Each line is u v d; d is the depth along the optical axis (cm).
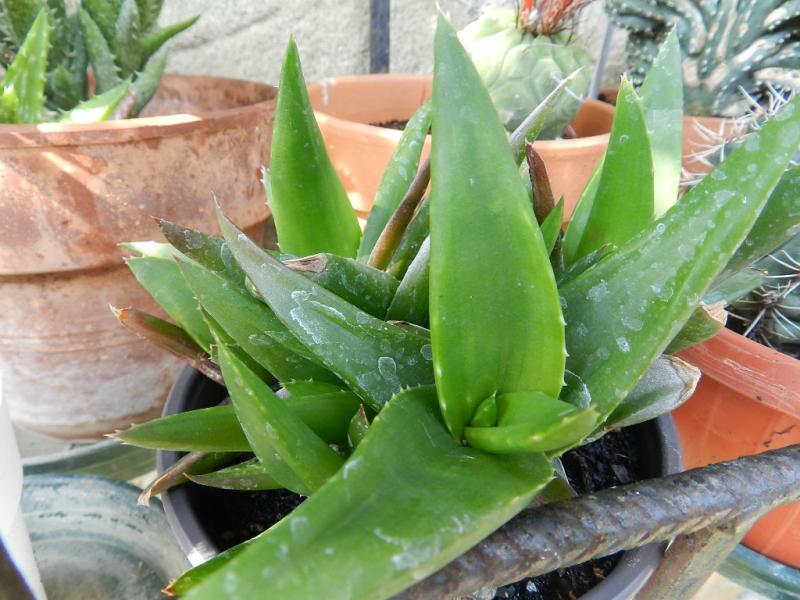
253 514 17
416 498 8
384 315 15
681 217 11
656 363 14
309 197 17
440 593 10
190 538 15
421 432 10
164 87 40
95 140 24
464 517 8
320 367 15
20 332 28
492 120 10
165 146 26
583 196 20
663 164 19
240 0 42
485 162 10
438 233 10
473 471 10
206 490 17
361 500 8
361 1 45
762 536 27
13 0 33
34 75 30
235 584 6
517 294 11
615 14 40
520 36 33
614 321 12
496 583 11
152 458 33
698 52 38
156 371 31
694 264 11
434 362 10
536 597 15
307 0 44
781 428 23
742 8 36
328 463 11
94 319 28
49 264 26
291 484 13
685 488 12
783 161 10
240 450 15
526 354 11
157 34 36
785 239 15
